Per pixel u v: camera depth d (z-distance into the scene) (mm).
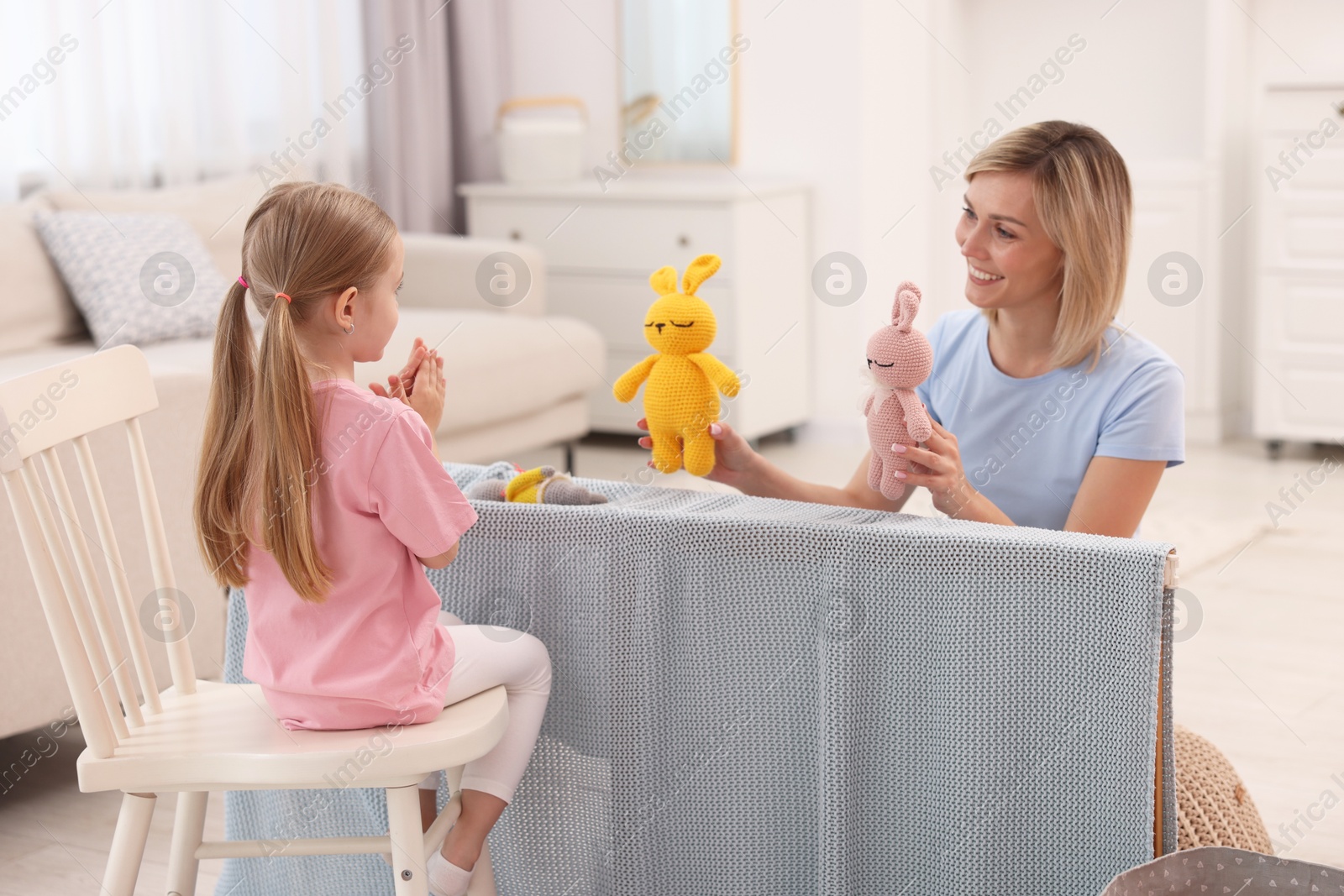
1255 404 4086
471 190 4527
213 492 1302
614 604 1424
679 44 4531
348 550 1295
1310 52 4176
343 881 1609
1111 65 4414
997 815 1293
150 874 1863
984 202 1563
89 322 3119
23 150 3492
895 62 4273
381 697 1285
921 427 1412
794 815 1409
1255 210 4199
